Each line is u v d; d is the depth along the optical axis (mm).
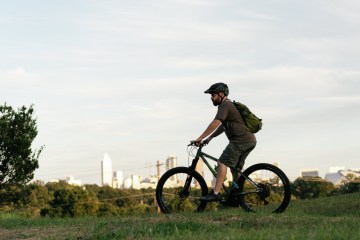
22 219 13617
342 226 8570
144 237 8242
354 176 93812
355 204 24734
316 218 9648
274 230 7898
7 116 26016
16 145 25656
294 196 88812
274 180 10250
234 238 7125
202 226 8812
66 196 70500
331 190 90062
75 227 10250
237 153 10352
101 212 72938
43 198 68562
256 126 10414
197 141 10352
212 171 10586
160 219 9875
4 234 10234
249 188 10320
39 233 9953
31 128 26281
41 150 26516
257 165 10344
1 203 26500
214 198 10352
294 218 9555
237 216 9758
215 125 10305
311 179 89062
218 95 10500
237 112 10391
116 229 9023
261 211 10211
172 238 7637
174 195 10766
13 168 25734
